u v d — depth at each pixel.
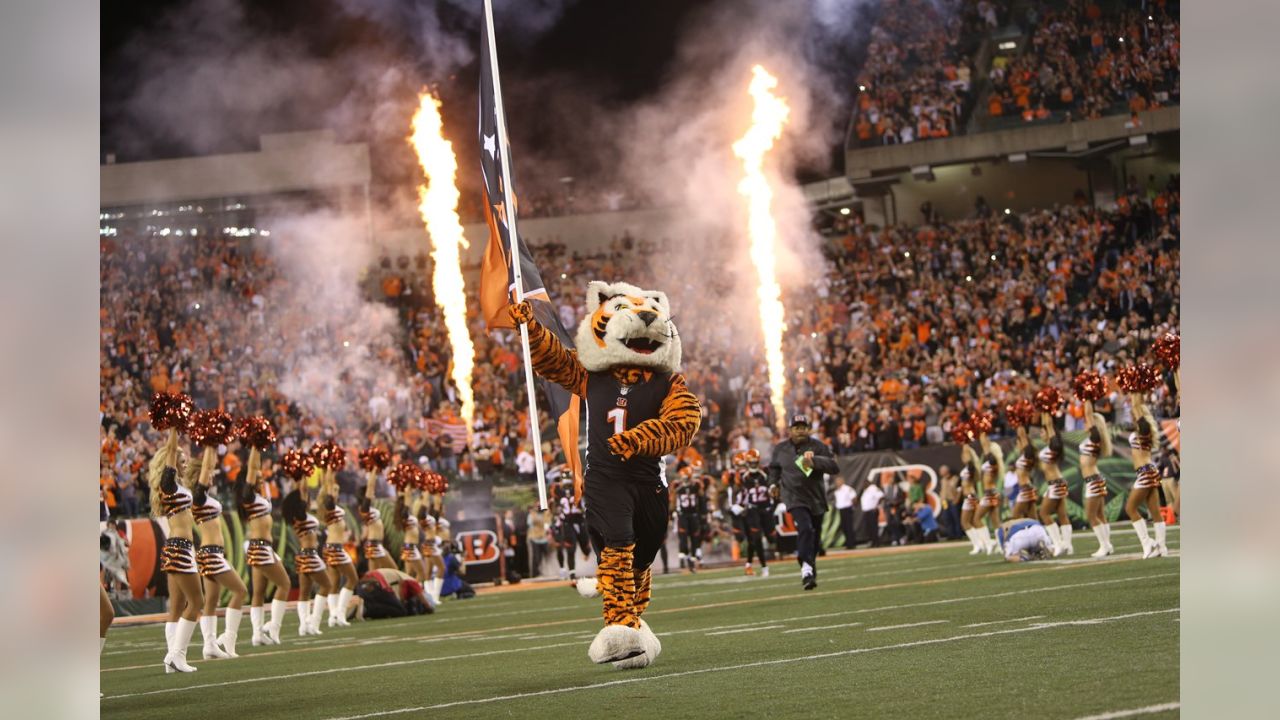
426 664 7.88
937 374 27.47
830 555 22.84
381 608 14.51
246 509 11.58
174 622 9.17
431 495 18.83
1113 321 27.81
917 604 9.56
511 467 26.39
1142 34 32.12
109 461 24.14
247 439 11.45
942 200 34.00
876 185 34.09
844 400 27.56
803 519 12.70
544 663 7.30
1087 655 5.53
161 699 6.81
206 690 7.21
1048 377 25.55
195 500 9.65
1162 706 4.08
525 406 29.39
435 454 26.03
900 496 24.36
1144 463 13.07
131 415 28.25
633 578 6.29
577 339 6.56
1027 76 32.72
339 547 13.73
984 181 33.62
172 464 9.19
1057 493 15.25
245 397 28.91
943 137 32.75
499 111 7.42
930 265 31.36
